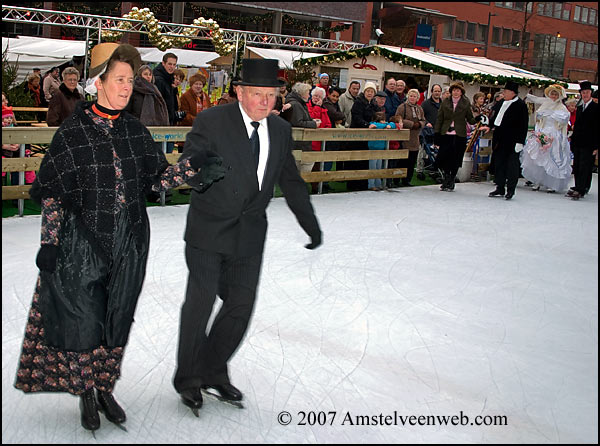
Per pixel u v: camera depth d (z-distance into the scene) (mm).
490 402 3371
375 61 14883
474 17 32531
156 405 3113
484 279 5613
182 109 8562
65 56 14602
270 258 5773
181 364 3004
